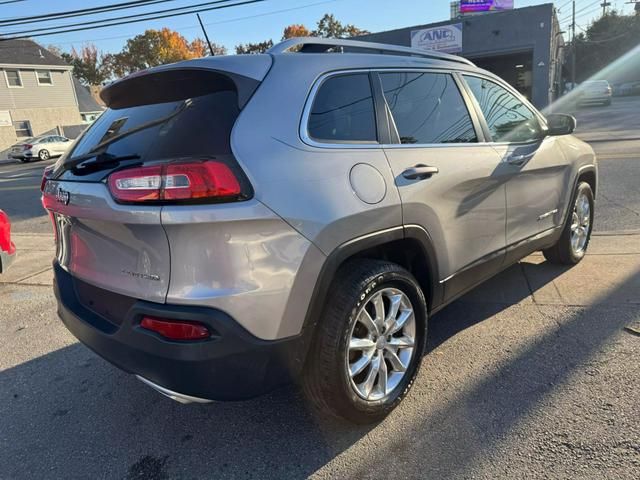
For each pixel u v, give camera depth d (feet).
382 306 8.11
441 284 9.42
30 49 116.78
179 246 6.30
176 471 7.65
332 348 7.31
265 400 9.29
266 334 6.65
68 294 8.54
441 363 10.03
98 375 10.70
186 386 6.59
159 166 6.24
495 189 10.55
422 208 8.50
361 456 7.63
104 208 6.77
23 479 7.67
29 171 70.33
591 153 15.03
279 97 7.22
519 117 12.10
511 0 105.60
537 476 6.91
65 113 121.60
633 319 11.13
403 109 8.94
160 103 8.02
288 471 7.47
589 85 111.55
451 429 8.04
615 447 7.30
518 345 10.49
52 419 9.18
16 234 25.99
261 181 6.50
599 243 16.84
